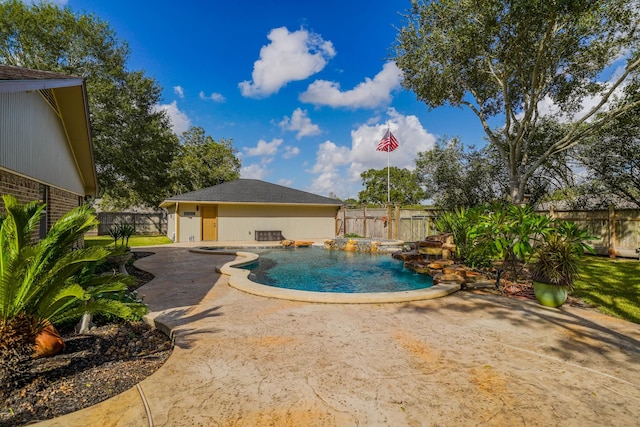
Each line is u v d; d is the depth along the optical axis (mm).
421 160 19516
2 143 5547
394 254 11820
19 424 2293
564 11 9719
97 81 21906
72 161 11000
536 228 6215
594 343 3934
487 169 17594
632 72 12102
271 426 2314
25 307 3164
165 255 12633
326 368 3238
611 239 11812
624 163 13273
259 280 9062
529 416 2463
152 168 25359
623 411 2537
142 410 2494
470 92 15289
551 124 15789
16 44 19828
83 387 2840
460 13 11547
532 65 13398
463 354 3602
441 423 2367
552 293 5496
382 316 5012
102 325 4484
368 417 2432
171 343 4109
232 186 21891
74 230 3602
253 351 3646
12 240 3117
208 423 2344
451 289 6547
